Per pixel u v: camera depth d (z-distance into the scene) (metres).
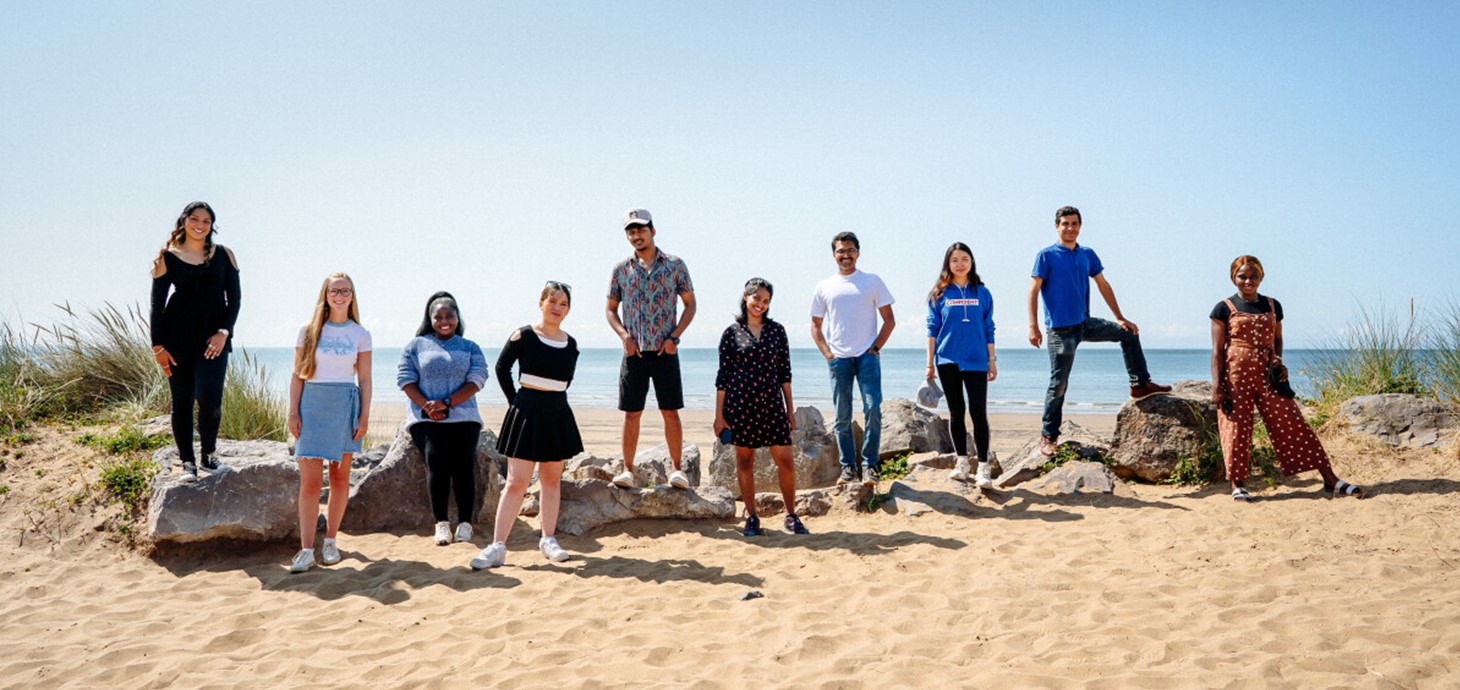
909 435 8.63
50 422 7.98
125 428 7.49
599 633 4.37
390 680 3.83
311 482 5.54
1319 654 3.66
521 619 4.57
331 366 5.57
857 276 7.05
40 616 4.78
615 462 8.05
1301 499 6.23
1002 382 53.22
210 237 5.98
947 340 6.94
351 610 4.81
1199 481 6.93
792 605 4.76
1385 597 4.31
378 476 6.66
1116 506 6.54
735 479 8.68
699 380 56.84
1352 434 7.21
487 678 3.82
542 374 5.64
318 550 5.98
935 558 5.54
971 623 4.33
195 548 5.84
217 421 6.08
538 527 6.68
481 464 6.84
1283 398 6.41
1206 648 3.83
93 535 6.02
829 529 6.46
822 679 3.71
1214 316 6.62
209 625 4.61
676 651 4.09
